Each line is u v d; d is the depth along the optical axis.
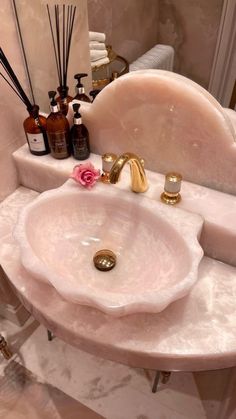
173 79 0.81
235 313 0.78
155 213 0.88
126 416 1.29
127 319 0.76
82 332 0.74
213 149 0.86
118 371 1.40
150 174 1.00
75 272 0.90
